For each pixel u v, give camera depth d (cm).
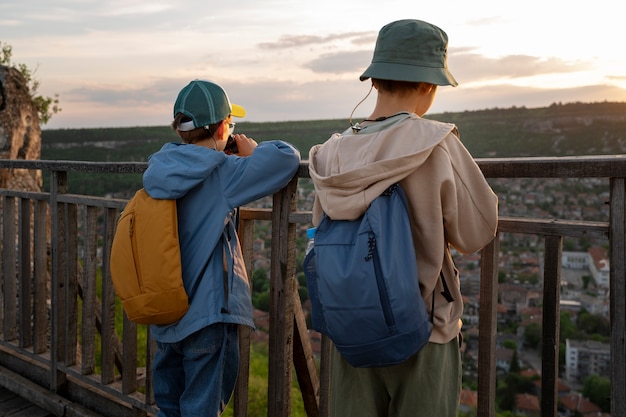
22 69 615
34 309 301
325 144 139
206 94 166
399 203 116
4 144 522
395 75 123
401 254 111
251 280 210
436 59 124
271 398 200
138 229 157
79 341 446
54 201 280
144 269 154
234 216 183
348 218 119
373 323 109
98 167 246
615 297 128
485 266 150
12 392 309
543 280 141
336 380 135
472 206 119
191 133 169
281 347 196
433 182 116
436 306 122
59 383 288
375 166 116
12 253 321
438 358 122
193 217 162
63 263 286
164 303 154
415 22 125
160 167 159
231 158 163
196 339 160
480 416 153
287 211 189
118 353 349
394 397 127
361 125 130
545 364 141
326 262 116
